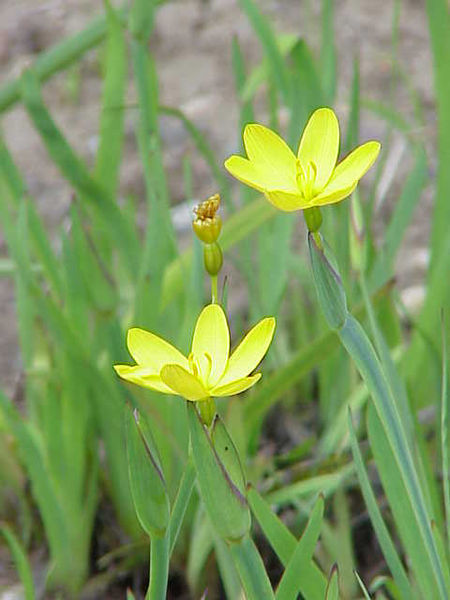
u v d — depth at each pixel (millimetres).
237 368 266
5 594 408
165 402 400
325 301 269
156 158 394
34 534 436
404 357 414
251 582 267
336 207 407
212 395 258
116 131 427
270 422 482
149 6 399
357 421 427
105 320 391
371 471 411
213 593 402
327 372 461
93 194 397
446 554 344
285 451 469
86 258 390
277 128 481
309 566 309
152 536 268
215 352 271
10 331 562
